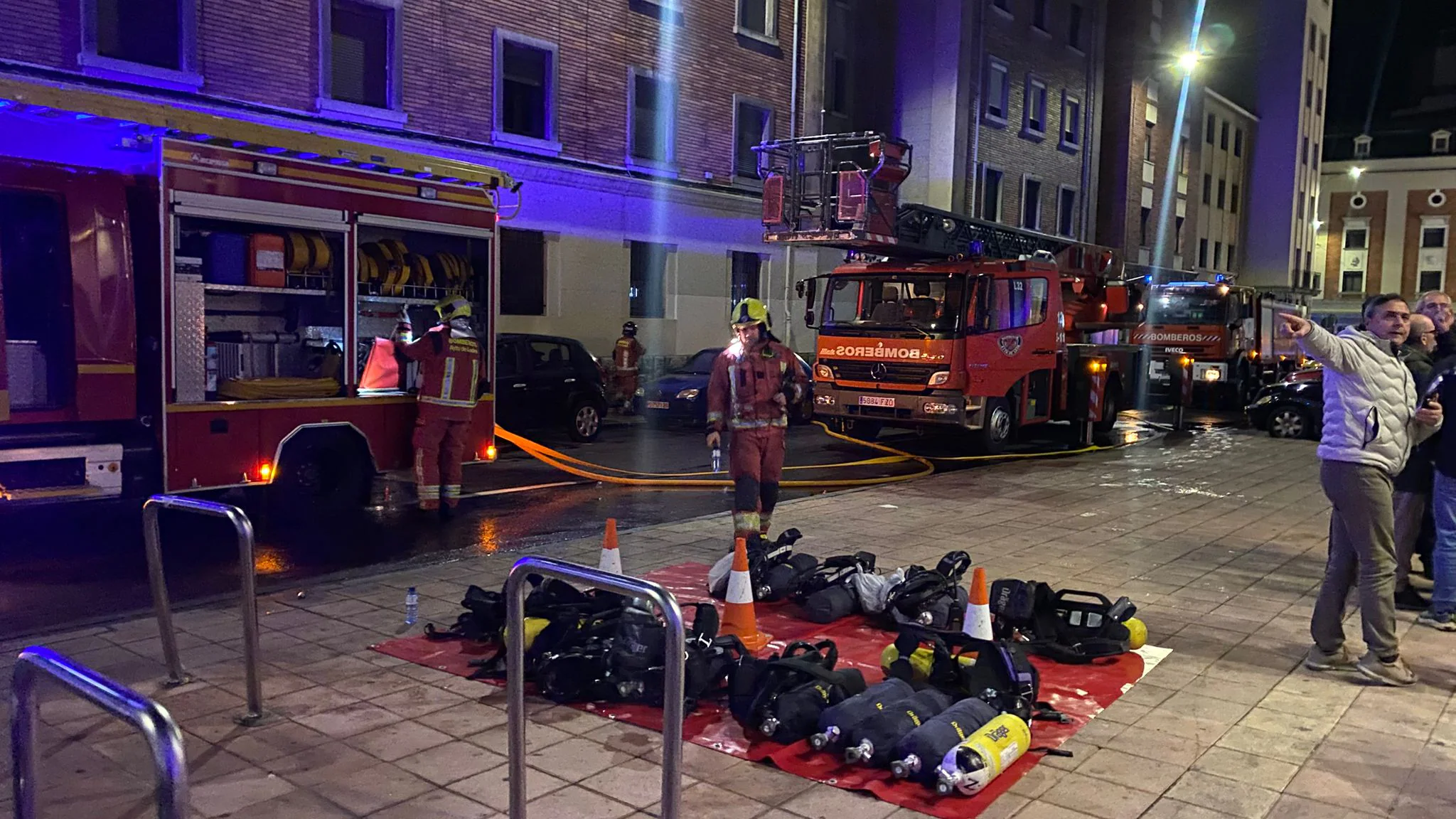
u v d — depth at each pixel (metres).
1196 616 6.12
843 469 12.92
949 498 10.48
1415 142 58.31
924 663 4.70
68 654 5.20
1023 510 9.75
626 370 19.11
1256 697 4.74
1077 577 7.08
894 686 4.20
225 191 7.67
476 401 9.38
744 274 25.02
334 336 8.67
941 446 15.78
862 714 3.96
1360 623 5.80
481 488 11.05
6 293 6.97
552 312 20.16
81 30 13.58
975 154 29.92
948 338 13.40
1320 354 4.78
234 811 3.53
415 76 17.66
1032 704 4.38
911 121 29.62
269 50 15.62
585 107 20.55
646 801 3.62
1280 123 51.75
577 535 8.63
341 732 4.23
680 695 2.93
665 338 22.66
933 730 3.77
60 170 7.04
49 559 7.48
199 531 8.59
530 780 3.80
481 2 18.53
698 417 17.23
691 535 8.44
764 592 6.12
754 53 24.28
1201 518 9.54
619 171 21.11
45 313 7.14
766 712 4.12
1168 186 42.66
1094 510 9.86
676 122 22.42
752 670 4.29
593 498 10.54
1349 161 59.53
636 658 4.53
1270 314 27.19
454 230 9.38
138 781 3.75
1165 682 4.95
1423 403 5.66
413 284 9.22
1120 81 38.75
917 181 29.61
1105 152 39.12
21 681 2.44
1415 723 4.43
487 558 7.48
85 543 8.02
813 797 3.67
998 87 31.11
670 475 12.09
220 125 7.66
